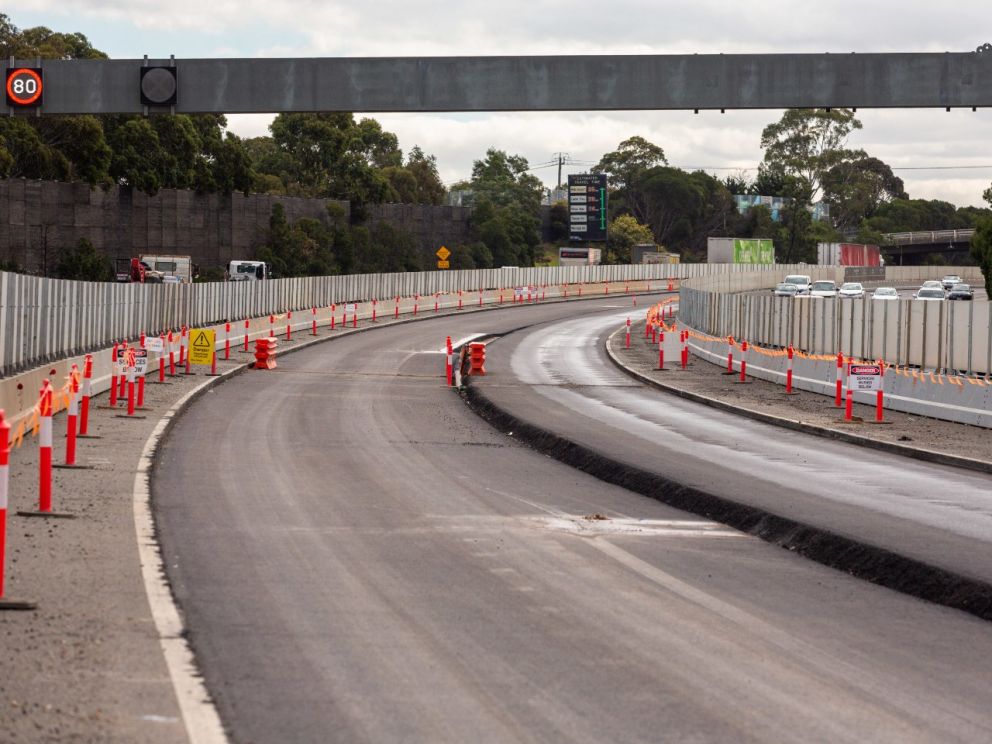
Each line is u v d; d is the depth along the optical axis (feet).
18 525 87.04
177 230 602.44
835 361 230.89
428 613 68.08
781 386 255.29
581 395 240.12
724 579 80.02
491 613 68.39
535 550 88.43
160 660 55.72
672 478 122.42
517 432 176.96
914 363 223.71
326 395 225.35
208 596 70.49
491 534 94.79
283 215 652.48
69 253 506.89
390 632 63.57
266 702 50.96
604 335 431.84
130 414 167.32
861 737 48.42
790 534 95.45
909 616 70.85
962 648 63.57
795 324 278.46
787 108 183.11
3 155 507.30
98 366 201.67
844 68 180.45
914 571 80.12
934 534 92.84
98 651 56.59
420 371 291.58
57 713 47.55
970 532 94.58
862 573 83.92
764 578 80.84
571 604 71.20
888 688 55.52
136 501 100.32
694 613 69.77
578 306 599.98
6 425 64.59
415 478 127.13
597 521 102.63
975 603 72.90
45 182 528.63
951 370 211.41
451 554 86.17
